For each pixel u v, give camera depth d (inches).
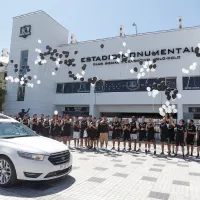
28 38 937.5
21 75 925.8
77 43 912.9
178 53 751.1
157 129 683.4
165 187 207.9
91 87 861.2
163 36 780.0
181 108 723.4
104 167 284.4
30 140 208.2
